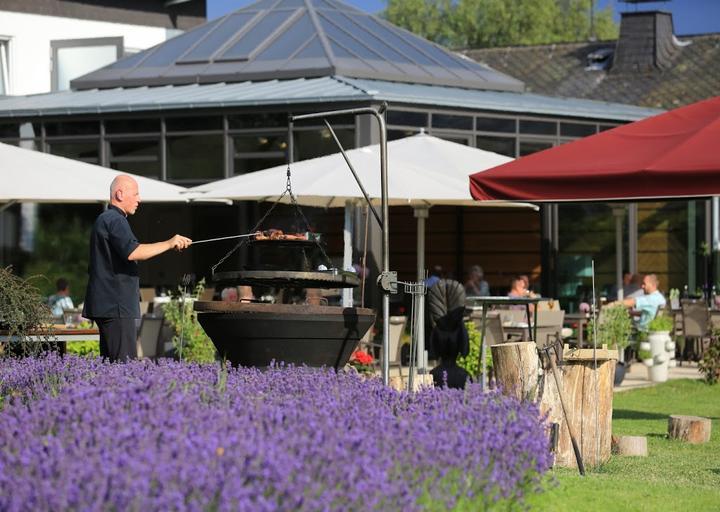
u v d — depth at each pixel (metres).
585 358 8.96
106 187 14.16
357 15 25.23
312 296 10.27
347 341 8.69
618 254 19.22
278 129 21.02
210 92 22.14
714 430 11.84
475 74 24.16
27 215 24.23
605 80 32.25
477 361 15.06
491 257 26.62
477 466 5.54
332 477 4.69
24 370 8.21
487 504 5.54
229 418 5.68
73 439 5.12
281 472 4.49
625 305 17.41
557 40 57.44
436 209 27.12
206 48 24.16
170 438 5.02
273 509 4.14
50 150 22.48
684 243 24.22
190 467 4.42
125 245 9.32
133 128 21.97
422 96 20.91
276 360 8.59
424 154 15.02
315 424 5.46
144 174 21.95
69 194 13.70
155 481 4.36
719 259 24.39
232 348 8.66
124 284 9.45
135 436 5.07
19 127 22.66
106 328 9.48
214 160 21.47
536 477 6.34
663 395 15.51
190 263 22.44
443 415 6.26
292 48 23.36
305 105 20.77
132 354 9.52
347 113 8.65
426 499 5.14
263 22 24.72
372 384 7.46
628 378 17.78
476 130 21.73
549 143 22.70
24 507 4.13
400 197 13.32
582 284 23.39
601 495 7.45
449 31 56.81
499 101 21.95
